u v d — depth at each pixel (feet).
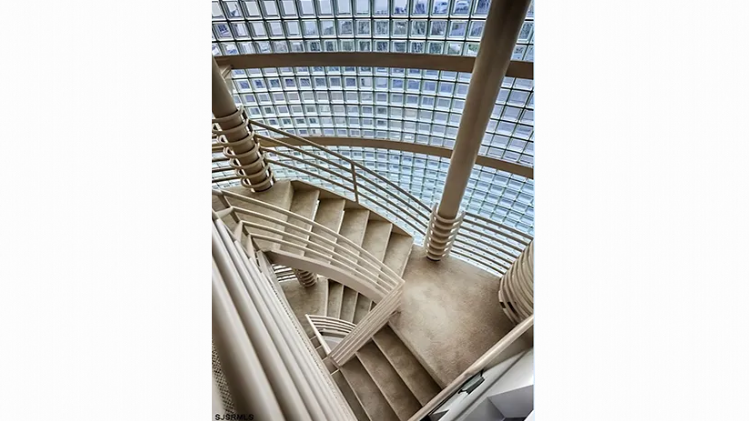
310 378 3.37
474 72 7.78
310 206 12.56
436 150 20.31
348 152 25.89
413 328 11.48
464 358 10.71
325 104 18.98
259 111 19.42
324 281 21.47
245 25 13.23
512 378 4.74
